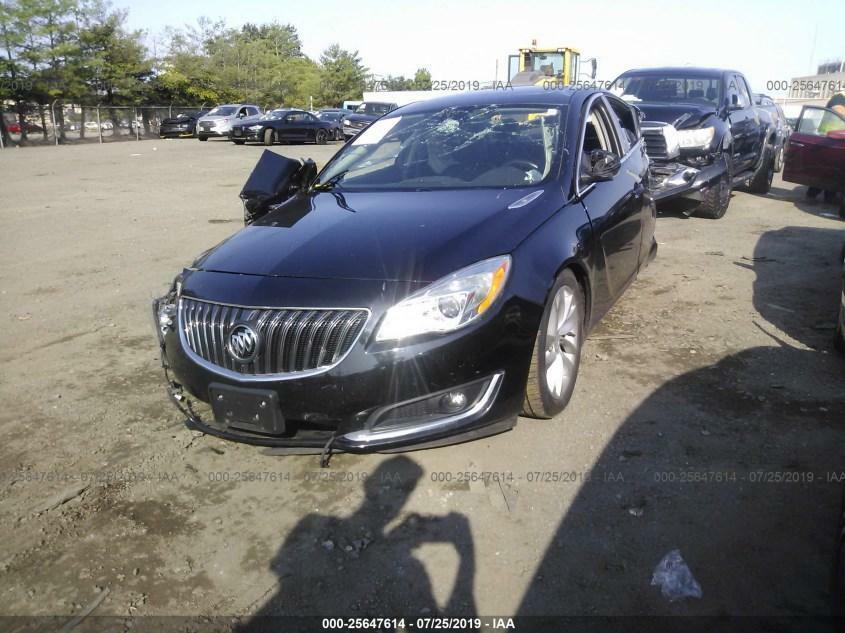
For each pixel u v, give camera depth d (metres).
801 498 2.92
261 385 2.95
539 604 2.42
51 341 5.12
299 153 22.45
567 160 4.05
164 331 3.43
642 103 9.20
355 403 2.88
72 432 3.75
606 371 4.21
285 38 88.94
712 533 2.73
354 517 2.95
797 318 5.01
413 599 2.48
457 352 2.90
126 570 2.68
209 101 51.91
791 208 9.79
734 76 9.98
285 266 3.17
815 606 2.35
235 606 2.48
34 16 38.41
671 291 5.76
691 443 3.37
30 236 8.81
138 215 10.28
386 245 3.21
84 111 37.03
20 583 2.63
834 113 9.51
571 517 2.87
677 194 8.30
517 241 3.25
